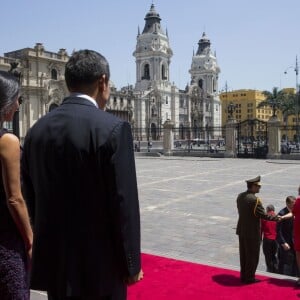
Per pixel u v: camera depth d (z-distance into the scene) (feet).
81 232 8.03
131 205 7.88
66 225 8.13
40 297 17.78
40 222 8.43
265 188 61.52
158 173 86.79
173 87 349.82
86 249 7.98
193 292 18.88
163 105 339.57
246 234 20.03
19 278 9.36
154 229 35.78
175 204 48.11
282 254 22.74
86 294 8.00
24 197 9.11
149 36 353.72
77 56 8.80
